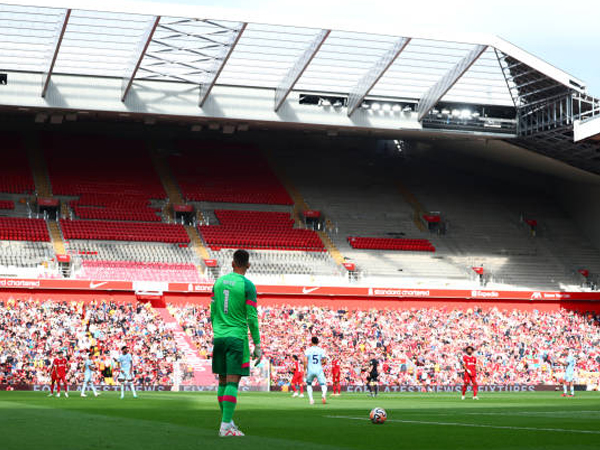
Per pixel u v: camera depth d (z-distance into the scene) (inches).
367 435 437.1
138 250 2138.3
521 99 2014.0
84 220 2229.3
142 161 2632.9
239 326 392.8
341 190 2677.2
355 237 2396.7
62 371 1167.0
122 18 1654.8
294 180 2696.9
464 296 2130.9
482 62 1873.8
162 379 1605.6
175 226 2295.8
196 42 1734.7
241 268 403.5
